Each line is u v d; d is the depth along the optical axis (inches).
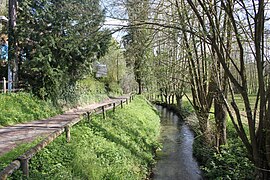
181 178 399.2
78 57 695.1
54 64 658.8
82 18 352.8
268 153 259.1
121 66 1517.0
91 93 1000.9
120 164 339.3
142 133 577.9
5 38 733.9
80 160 286.4
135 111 805.2
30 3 637.9
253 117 277.3
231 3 260.8
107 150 362.6
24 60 645.9
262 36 256.2
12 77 638.5
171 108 1330.0
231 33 307.9
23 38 633.0
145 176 378.0
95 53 725.3
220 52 284.2
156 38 386.9
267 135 257.9
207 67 443.2
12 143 326.3
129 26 310.7
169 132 762.8
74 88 800.9
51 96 665.6
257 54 253.1
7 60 663.1
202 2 289.9
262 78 257.3
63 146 310.0
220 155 375.9
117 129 504.1
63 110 702.5
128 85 1813.5
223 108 424.2
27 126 450.3
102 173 285.3
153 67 579.8
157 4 344.2
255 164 276.5
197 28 297.1
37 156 263.7
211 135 449.1
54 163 267.6
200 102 489.1
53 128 434.3
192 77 497.7
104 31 327.3
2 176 160.6
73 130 384.8
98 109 546.9
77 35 372.8
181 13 348.5
